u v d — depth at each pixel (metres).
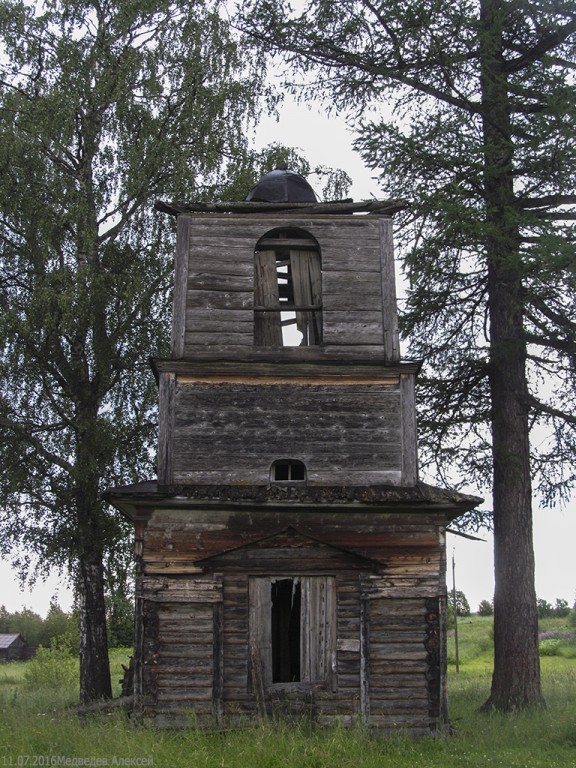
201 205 15.23
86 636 19.02
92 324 19.70
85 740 11.89
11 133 19.50
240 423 14.25
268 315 15.32
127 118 21.00
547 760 11.88
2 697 19.47
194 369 14.38
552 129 15.98
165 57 21.58
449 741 12.71
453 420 18.42
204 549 13.41
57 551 19.23
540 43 18.27
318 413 14.37
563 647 36.53
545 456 18.31
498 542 17.41
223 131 22.16
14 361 18.97
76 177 20.83
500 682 16.81
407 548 13.59
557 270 15.77
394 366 14.52
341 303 15.03
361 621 13.33
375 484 14.12
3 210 19.50
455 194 16.94
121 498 13.21
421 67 18.36
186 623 13.22
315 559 13.50
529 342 17.42
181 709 12.88
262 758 11.13
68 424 19.95
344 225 15.46
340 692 13.11
